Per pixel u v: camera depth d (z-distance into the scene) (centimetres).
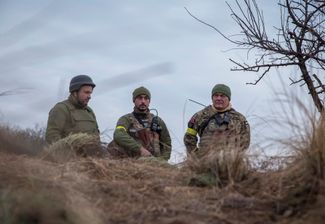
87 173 641
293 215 526
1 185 536
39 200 479
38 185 541
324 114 595
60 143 725
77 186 570
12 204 477
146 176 656
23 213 466
